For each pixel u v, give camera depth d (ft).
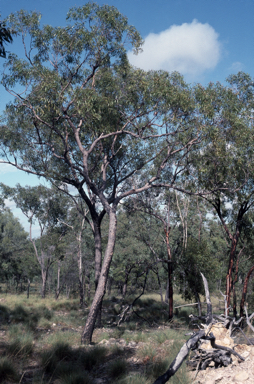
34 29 40.42
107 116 42.45
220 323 21.95
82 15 40.60
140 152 52.21
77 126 47.88
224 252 76.07
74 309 73.41
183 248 63.93
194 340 15.69
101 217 51.26
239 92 53.01
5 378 21.26
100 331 45.14
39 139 45.27
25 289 182.70
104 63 44.27
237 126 44.21
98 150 49.65
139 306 76.54
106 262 39.19
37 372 22.95
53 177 44.98
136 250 103.04
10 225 217.97
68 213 100.37
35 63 42.16
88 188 54.13
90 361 26.66
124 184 58.08
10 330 34.94
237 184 47.52
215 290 75.77
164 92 39.34
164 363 22.88
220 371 17.31
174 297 106.63
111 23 40.88
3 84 39.63
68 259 103.76
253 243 62.90
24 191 102.32
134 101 42.52
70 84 43.04
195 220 80.74
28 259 151.53
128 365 25.25
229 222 62.75
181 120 41.55
